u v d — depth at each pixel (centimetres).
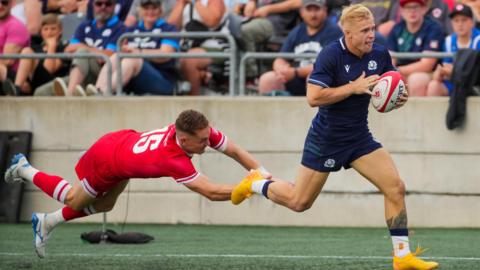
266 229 3453
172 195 3653
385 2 3834
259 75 3819
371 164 2025
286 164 3562
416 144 3472
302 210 2127
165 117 3638
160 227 3525
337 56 1983
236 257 2509
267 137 3575
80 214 2306
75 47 3947
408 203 3488
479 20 3725
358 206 3534
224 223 3619
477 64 3388
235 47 3606
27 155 3728
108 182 2161
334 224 3550
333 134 2031
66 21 4188
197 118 2000
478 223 3444
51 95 3906
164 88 3791
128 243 2895
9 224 3653
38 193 3769
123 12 4041
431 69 3547
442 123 3453
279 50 3872
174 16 3956
